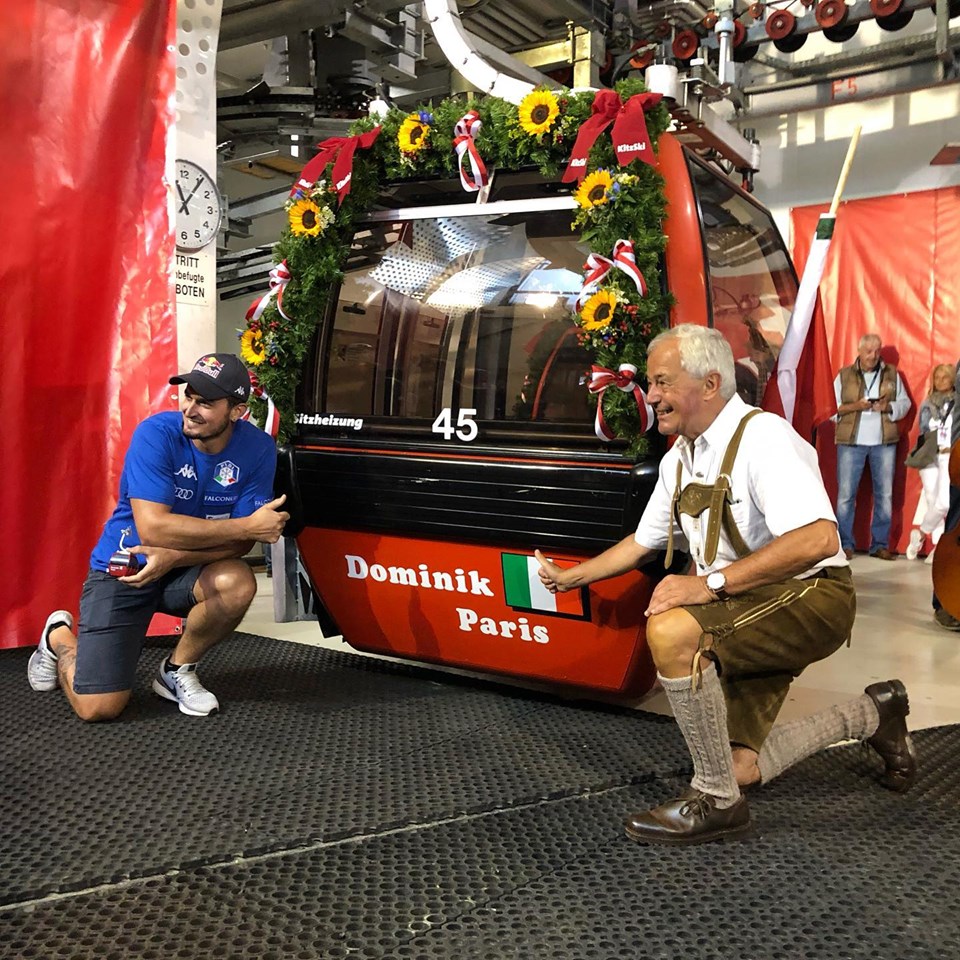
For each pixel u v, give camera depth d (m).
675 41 6.11
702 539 2.01
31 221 3.22
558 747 2.44
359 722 2.63
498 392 2.71
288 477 3.02
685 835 1.88
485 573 2.75
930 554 6.50
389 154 2.96
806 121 6.95
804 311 2.91
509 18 5.47
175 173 3.54
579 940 1.54
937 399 6.09
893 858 1.85
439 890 1.70
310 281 2.95
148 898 1.66
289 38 5.34
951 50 5.97
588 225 2.54
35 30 3.18
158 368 3.53
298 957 1.48
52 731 2.52
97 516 3.45
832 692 3.17
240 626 3.90
